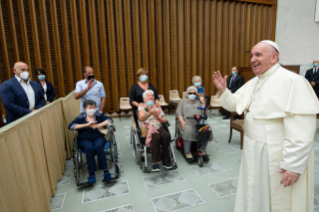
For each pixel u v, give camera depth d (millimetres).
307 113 1168
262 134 1362
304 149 1168
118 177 2652
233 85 6207
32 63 5773
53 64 5914
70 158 3438
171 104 6594
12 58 5641
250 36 7562
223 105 1631
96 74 6215
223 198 2248
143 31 6418
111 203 2217
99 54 6238
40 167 2010
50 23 5711
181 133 3146
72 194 2398
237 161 3176
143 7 6297
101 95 3619
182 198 2270
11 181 1433
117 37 6207
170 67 6961
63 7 5695
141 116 2824
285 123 1242
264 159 1354
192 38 6969
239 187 1630
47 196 2074
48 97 4387
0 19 5359
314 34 8352
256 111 1386
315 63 5742
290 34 8023
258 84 1452
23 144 1707
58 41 5793
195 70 7133
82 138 2725
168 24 6586
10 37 5543
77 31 5879
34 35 5621
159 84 6867
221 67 7496
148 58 6668
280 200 1322
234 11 7195
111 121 2848
